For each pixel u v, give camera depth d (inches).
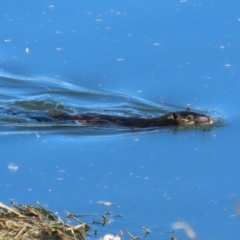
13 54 1797.5
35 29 1861.5
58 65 1758.1
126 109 1620.3
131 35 1806.1
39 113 1587.1
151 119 1518.2
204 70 1670.8
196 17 1870.1
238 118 1508.4
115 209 1085.8
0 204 1029.2
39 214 1019.3
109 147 1359.5
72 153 1316.4
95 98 1664.6
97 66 1734.7
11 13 1929.1
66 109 1616.6
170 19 1863.9
